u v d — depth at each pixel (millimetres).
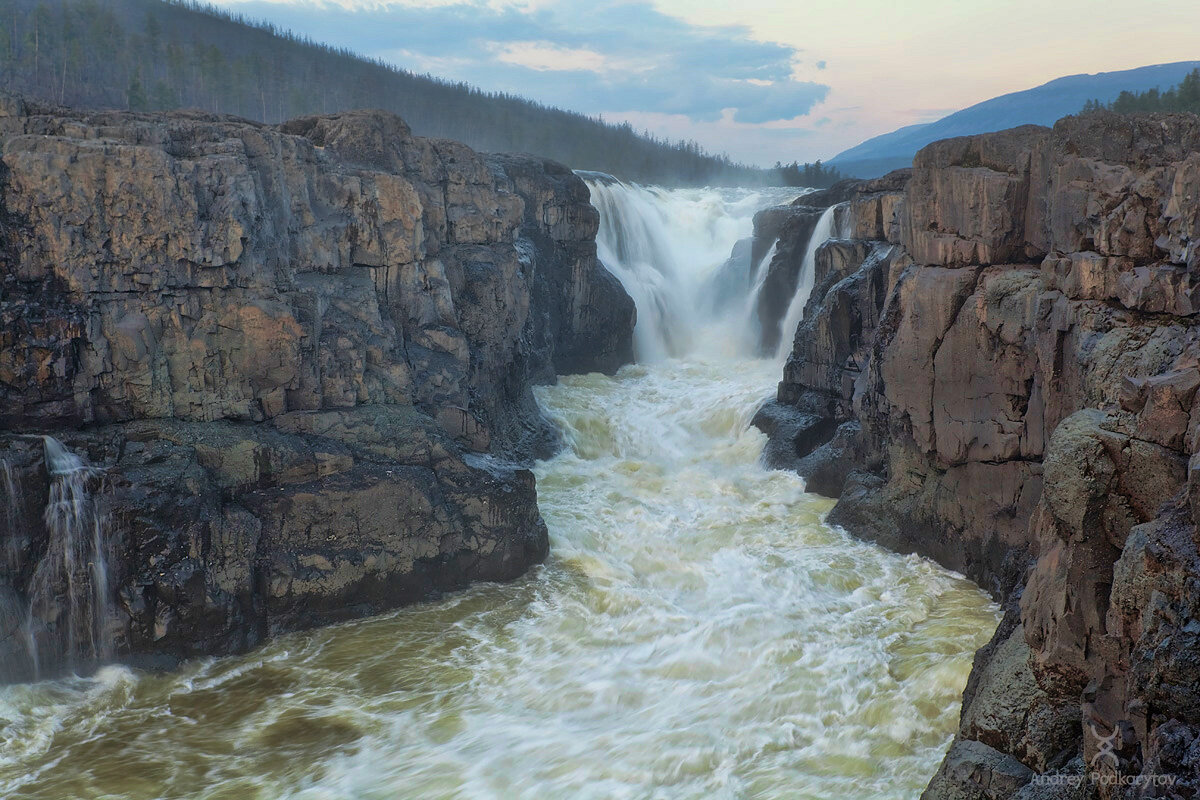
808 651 22562
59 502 21438
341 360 27203
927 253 27047
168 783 18078
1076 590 12430
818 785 17297
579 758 18609
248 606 23578
